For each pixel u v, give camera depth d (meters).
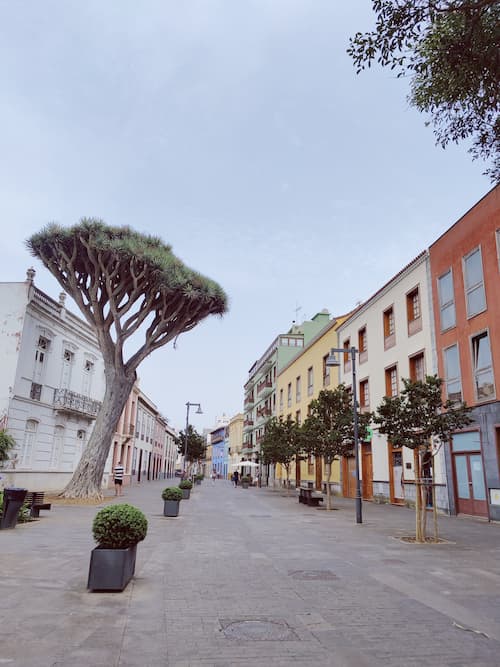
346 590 6.63
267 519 15.81
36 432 22.58
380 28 6.02
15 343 20.56
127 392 20.52
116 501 20.11
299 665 4.08
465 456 17.36
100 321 19.75
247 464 49.12
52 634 4.61
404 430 12.00
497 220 16.31
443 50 6.45
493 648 4.54
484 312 16.78
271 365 52.84
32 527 11.89
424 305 20.77
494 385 16.05
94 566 6.19
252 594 6.33
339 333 31.23
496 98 6.83
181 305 19.78
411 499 20.89
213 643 4.54
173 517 15.49
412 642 4.66
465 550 10.10
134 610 5.46
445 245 19.34
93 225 18.64
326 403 20.70
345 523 15.02
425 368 20.39
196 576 7.28
